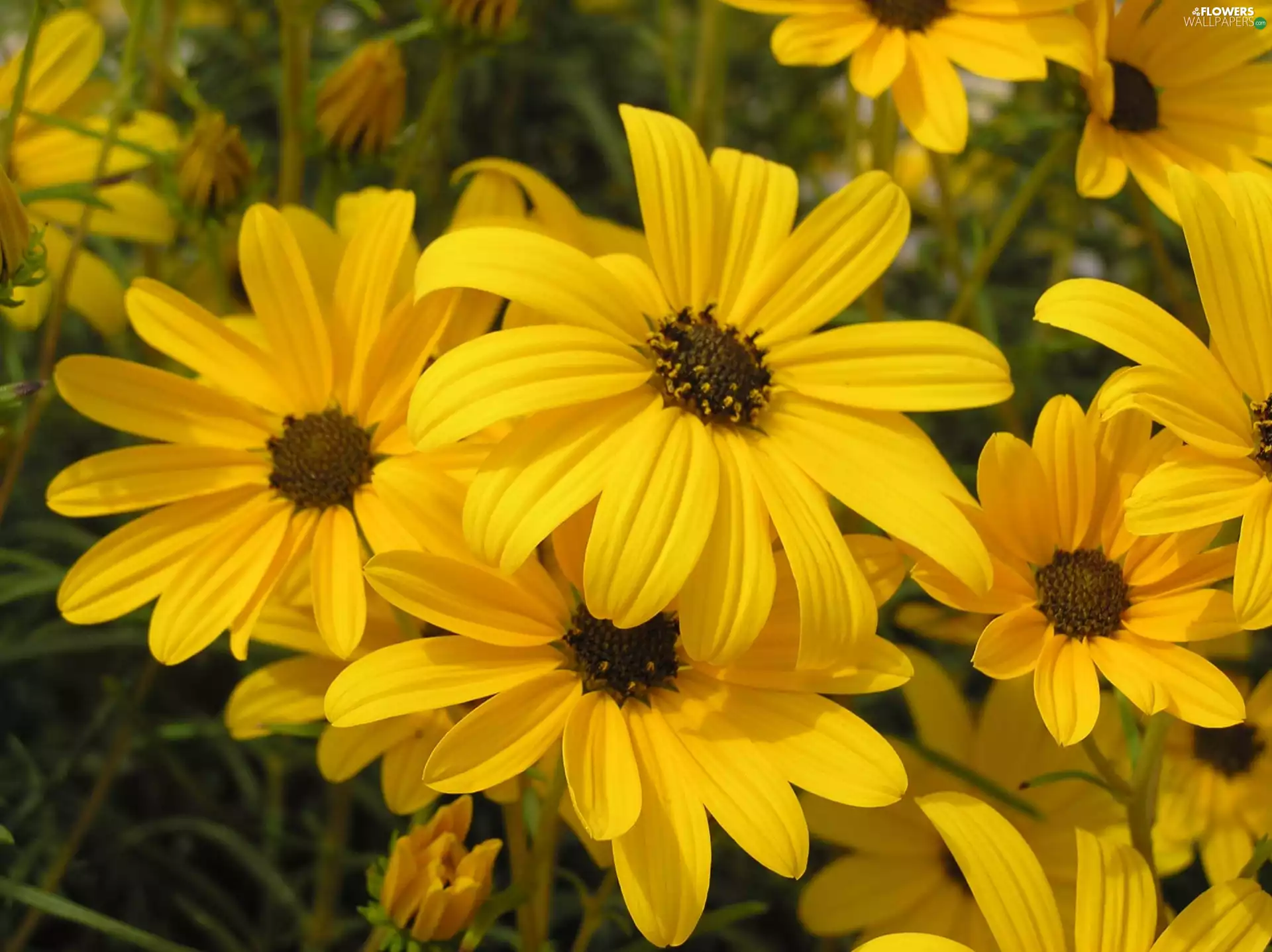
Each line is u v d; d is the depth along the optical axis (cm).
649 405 29
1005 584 29
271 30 45
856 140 37
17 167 33
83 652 38
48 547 38
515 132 47
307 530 30
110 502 30
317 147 35
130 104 35
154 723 37
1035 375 38
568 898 36
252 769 39
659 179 30
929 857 32
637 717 28
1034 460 29
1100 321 28
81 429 39
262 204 31
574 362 28
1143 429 30
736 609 27
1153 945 28
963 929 32
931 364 29
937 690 33
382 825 38
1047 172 34
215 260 35
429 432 27
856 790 28
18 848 36
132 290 31
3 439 34
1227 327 29
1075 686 28
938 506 29
